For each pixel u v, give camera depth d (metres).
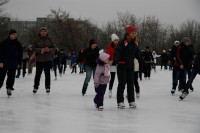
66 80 21.86
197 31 77.50
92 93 13.80
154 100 11.66
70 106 9.91
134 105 9.60
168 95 13.34
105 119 7.73
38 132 6.23
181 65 13.23
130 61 9.52
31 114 8.36
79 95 12.98
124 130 6.49
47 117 7.93
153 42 77.12
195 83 19.80
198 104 10.68
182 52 13.50
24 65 24.34
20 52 12.21
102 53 9.24
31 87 16.31
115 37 12.40
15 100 11.27
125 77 9.55
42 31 13.09
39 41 13.08
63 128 6.62
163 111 9.12
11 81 12.05
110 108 9.60
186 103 10.91
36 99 11.59
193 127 6.89
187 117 8.18
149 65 23.50
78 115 8.27
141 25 77.62
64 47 76.38
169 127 6.87
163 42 78.75
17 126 6.81
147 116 8.25
